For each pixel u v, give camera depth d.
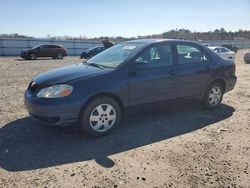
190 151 4.79
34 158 4.43
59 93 4.91
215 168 4.24
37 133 5.41
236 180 3.94
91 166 4.21
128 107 5.62
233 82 7.52
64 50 31.94
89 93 5.05
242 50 61.66
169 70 6.12
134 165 4.26
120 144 5.02
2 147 4.79
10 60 27.05
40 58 31.53
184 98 6.52
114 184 3.75
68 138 5.22
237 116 6.82
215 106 7.31
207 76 6.85
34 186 3.65
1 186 3.64
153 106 6.00
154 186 3.73
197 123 6.23
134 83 5.57
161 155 4.62
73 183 3.75
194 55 6.73
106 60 5.97
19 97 8.21
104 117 5.34
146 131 5.67
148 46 5.91
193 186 3.75
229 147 5.00
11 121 6.02
